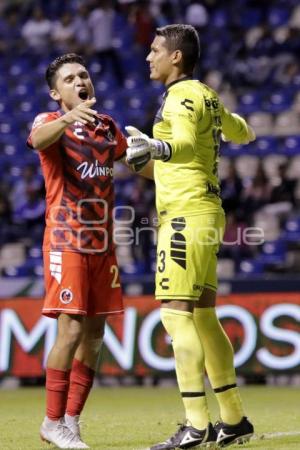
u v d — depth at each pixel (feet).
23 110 192.54
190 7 195.31
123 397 109.19
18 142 183.83
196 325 58.08
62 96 61.21
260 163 154.61
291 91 183.62
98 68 193.47
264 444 57.82
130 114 182.60
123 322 125.49
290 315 122.11
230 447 56.49
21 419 80.38
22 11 210.18
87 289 59.41
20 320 127.44
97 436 65.36
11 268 153.69
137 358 124.06
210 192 56.24
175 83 57.21
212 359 58.08
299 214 152.46
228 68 188.44
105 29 193.47
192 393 54.39
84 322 60.75
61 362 58.65
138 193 152.25
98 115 61.82
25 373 125.80
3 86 197.47
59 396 58.59
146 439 63.05
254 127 179.11
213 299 58.13
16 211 162.50
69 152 59.52
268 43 189.67
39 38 202.59
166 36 57.47
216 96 57.93
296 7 196.95
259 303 123.65
